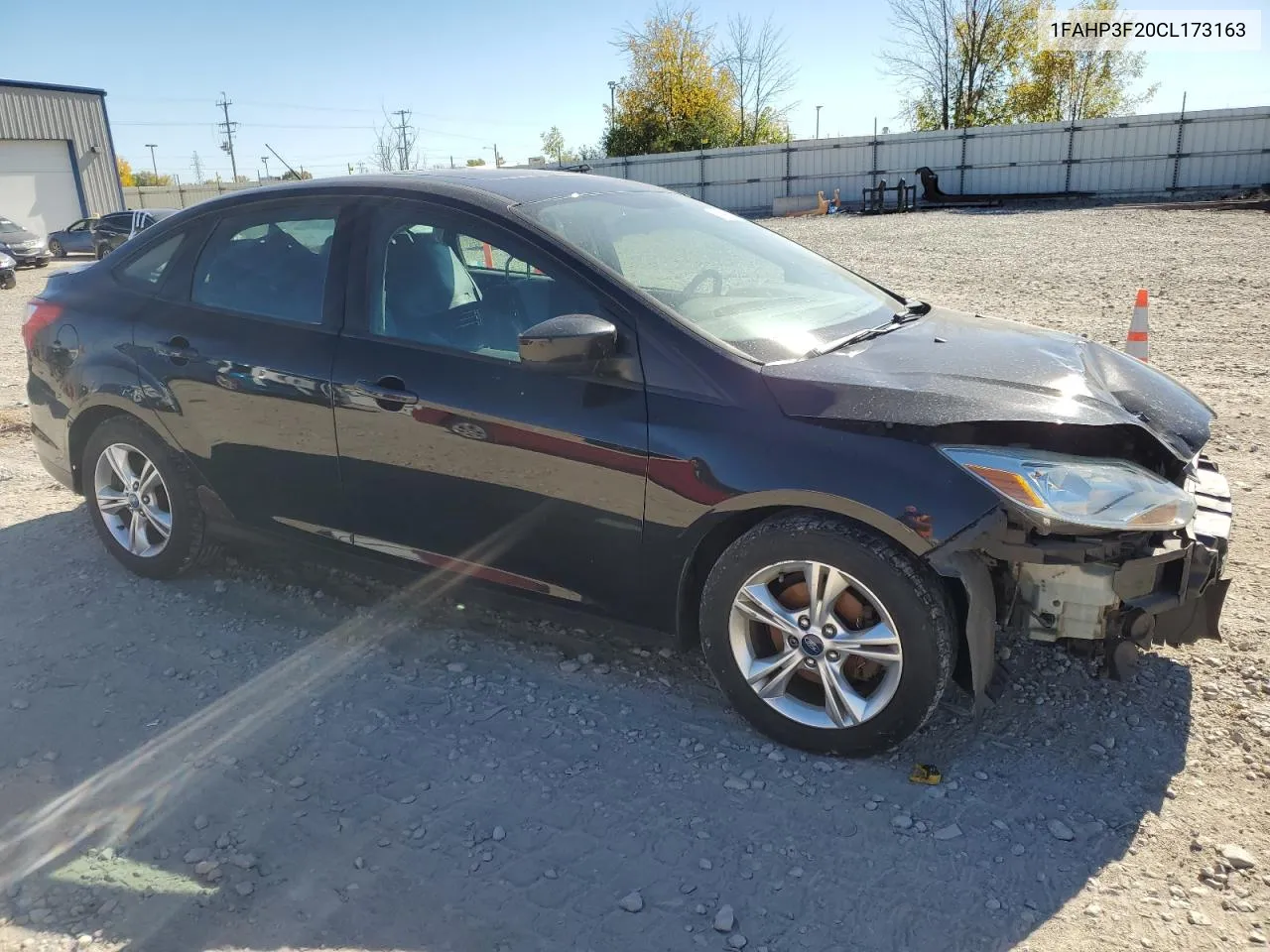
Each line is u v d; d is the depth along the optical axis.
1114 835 2.56
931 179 32.50
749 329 3.12
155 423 3.96
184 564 4.15
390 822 2.71
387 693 3.36
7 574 4.39
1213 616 2.91
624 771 2.90
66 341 4.22
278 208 3.81
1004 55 45.56
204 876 2.52
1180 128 30.16
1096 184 31.77
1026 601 2.80
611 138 50.59
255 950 2.27
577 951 2.24
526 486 3.14
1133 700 3.16
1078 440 2.76
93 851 2.62
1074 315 10.08
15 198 31.61
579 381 3.04
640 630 3.21
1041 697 3.19
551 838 2.63
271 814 2.75
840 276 3.99
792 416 2.78
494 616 3.88
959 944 2.24
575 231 3.35
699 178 37.41
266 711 3.27
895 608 2.69
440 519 3.38
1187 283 11.87
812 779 2.84
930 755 2.93
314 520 3.72
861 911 2.34
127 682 3.47
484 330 3.28
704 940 2.27
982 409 2.70
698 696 3.29
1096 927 2.26
